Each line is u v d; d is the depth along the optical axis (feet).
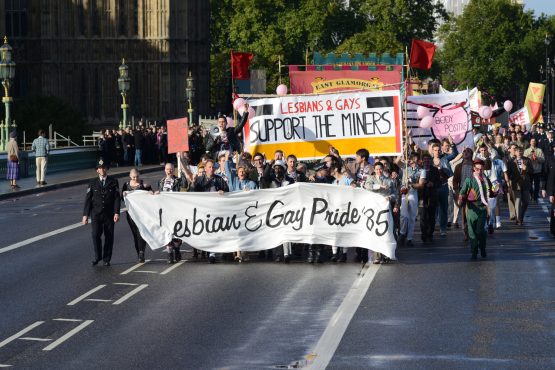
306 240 85.30
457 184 108.27
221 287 73.56
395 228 92.48
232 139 101.86
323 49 460.96
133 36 416.67
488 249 92.68
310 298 68.90
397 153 94.73
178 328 60.34
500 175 108.88
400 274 78.74
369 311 64.64
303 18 456.86
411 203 96.32
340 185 84.84
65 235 105.40
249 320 62.28
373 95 94.79
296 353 54.24
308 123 95.55
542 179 149.28
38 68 413.80
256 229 86.07
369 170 91.71
